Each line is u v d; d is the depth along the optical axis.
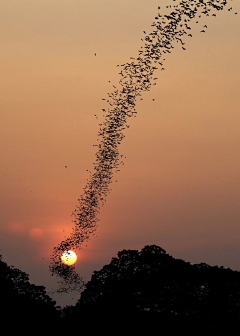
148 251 143.12
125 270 139.75
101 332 127.56
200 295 134.88
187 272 138.38
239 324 131.25
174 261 141.25
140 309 132.38
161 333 128.00
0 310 127.06
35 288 133.75
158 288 135.00
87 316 130.00
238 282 137.25
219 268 141.12
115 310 130.62
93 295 137.62
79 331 128.12
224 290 135.62
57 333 128.75
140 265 140.50
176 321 130.00
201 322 131.12
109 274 140.12
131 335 127.25
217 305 132.88
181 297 133.75
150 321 129.12
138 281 136.38
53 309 132.50
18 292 132.38
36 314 128.50
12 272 134.62
